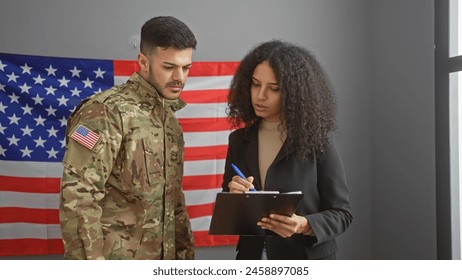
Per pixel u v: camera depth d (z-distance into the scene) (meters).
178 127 1.73
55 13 2.74
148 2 2.83
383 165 2.94
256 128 1.74
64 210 1.43
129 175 1.54
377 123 2.99
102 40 2.78
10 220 2.65
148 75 1.63
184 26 1.61
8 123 2.65
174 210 1.73
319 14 3.01
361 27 3.05
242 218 1.50
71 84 2.73
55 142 2.70
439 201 2.49
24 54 2.70
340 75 3.01
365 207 3.03
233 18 2.91
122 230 1.54
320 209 1.67
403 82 2.78
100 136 1.48
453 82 2.48
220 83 2.86
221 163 2.85
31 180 2.67
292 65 1.64
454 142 2.48
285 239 1.62
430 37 2.59
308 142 1.62
